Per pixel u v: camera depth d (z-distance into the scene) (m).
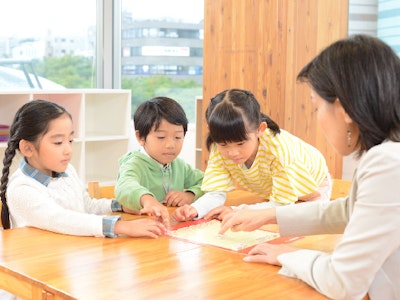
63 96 4.42
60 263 1.29
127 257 1.34
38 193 1.63
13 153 1.73
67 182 1.79
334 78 1.10
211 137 1.85
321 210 1.42
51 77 5.12
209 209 1.87
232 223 1.49
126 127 4.67
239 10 3.50
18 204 1.63
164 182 2.17
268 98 3.37
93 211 1.92
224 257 1.35
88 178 4.76
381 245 1.07
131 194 1.85
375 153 1.09
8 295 1.55
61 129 1.69
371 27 3.57
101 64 5.36
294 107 3.33
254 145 1.83
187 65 5.41
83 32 5.25
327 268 1.14
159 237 1.53
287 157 1.87
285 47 3.26
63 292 1.11
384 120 1.08
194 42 5.38
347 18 3.44
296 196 1.87
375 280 1.14
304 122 3.37
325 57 1.13
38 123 1.67
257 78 3.42
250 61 3.46
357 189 1.16
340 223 1.40
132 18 5.42
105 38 5.33
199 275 1.22
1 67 4.85
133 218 1.82
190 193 2.12
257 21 3.40
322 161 2.06
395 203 1.06
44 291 1.15
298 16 3.28
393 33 3.55
